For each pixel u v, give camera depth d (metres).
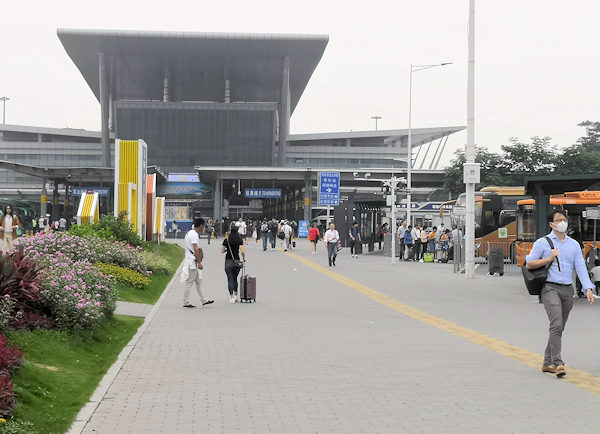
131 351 12.68
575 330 15.87
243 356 12.20
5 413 7.26
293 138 172.88
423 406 8.70
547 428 7.71
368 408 8.59
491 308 19.97
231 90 156.00
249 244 66.19
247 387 9.74
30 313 12.15
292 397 9.16
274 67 139.88
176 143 138.50
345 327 15.99
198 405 8.70
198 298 22.44
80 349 12.04
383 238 56.56
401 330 15.55
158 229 49.09
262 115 137.38
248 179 93.69
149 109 136.50
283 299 22.03
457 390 9.62
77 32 124.88
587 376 10.69
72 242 23.36
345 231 56.59
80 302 12.94
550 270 11.21
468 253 31.73
